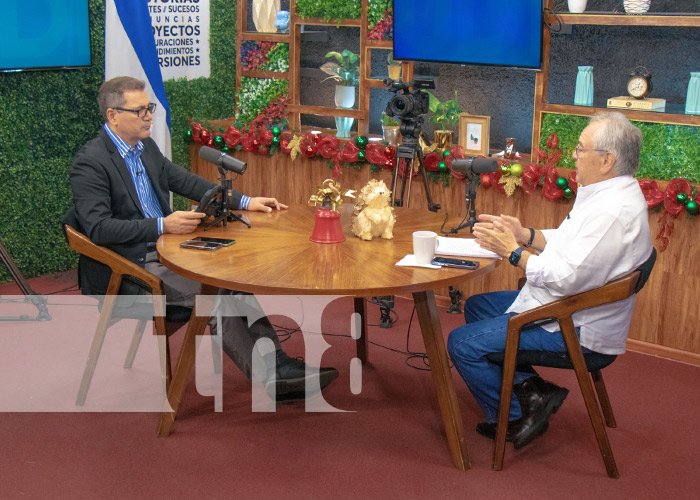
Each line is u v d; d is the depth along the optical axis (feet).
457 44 13.47
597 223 8.12
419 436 9.64
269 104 16.29
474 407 10.48
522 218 13.33
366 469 8.87
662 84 13.05
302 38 16.20
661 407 10.57
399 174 14.34
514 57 12.95
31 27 14.08
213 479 8.61
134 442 9.36
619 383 11.30
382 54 16.40
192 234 9.81
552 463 9.09
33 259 15.34
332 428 9.81
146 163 11.05
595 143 8.29
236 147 16.43
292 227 10.22
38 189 15.11
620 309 8.50
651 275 12.16
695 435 9.83
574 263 8.13
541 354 8.77
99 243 9.89
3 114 14.23
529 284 9.04
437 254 9.03
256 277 8.09
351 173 15.05
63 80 15.05
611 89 13.62
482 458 9.16
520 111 14.83
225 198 10.22
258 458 9.06
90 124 15.74
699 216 11.53
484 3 12.92
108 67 14.88
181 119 16.80
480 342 8.87
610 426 9.99
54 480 8.54
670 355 12.19
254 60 16.93
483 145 13.60
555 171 12.62
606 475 8.84
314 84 17.85
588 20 12.30
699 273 11.72
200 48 16.84
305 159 15.58
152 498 8.23
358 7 14.82
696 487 8.64
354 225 9.80
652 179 12.14
